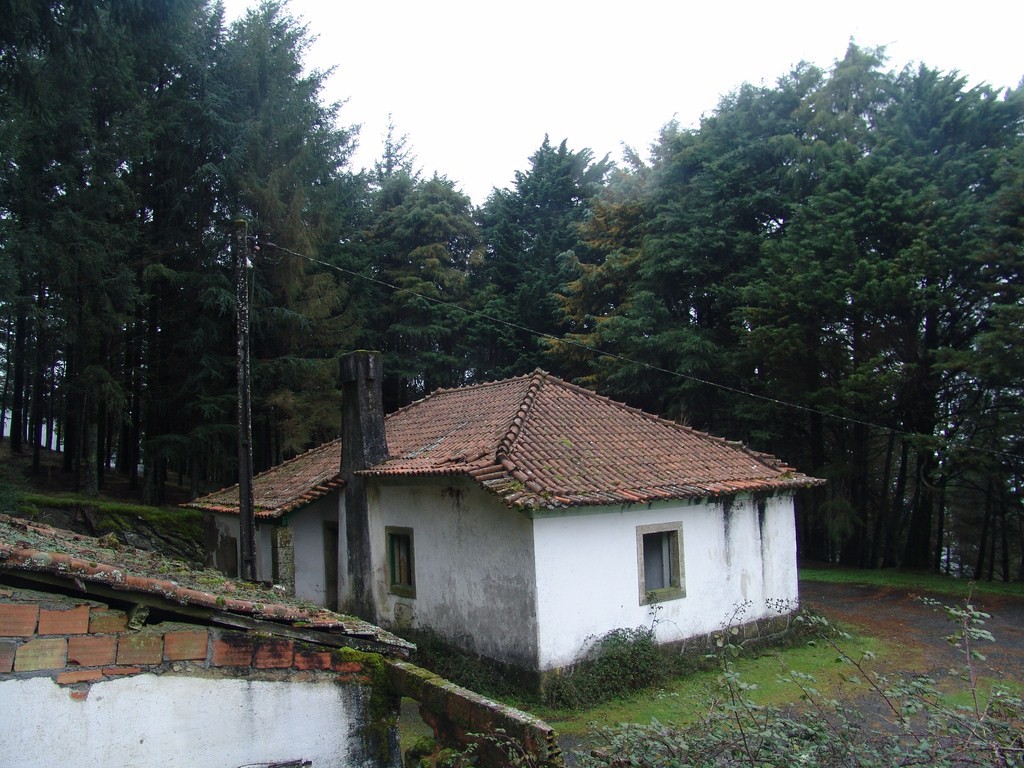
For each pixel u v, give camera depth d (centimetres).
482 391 1648
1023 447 1945
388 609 1339
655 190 2798
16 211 2034
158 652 436
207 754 446
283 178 2522
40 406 2702
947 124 2122
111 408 2180
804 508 2556
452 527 1193
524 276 3300
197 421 2514
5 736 388
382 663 527
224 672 459
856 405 2064
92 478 2314
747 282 2412
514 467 1104
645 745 469
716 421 2542
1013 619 1555
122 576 422
